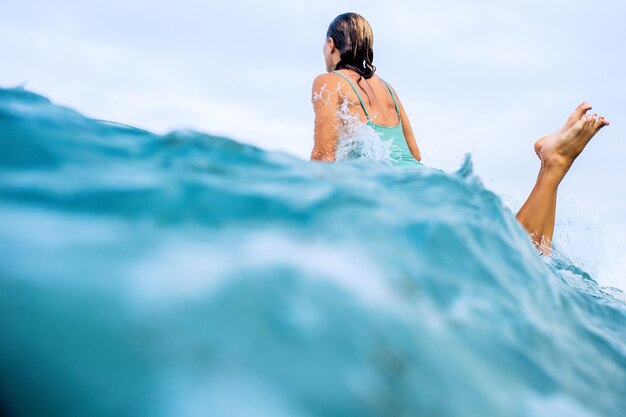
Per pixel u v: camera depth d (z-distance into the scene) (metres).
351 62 2.56
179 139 1.24
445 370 0.71
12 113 1.11
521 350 0.89
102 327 0.59
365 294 0.75
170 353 0.57
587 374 0.95
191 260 0.70
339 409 0.57
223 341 0.60
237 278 0.68
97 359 0.56
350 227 0.92
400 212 1.05
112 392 0.54
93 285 0.63
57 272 0.64
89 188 0.86
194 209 0.85
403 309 0.77
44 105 1.26
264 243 0.79
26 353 0.58
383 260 0.86
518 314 0.99
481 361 0.79
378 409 0.60
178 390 0.54
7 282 0.62
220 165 1.12
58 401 0.54
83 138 1.09
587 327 1.22
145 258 0.69
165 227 0.78
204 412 0.52
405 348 0.70
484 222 1.22
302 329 0.65
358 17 2.58
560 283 1.44
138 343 0.58
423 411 0.63
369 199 1.07
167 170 1.00
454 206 1.20
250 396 0.55
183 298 0.63
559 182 2.35
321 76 2.49
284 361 0.60
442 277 0.93
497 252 1.17
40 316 0.60
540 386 0.83
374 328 0.70
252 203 0.91
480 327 0.87
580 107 2.37
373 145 2.39
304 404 0.56
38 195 0.81
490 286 1.01
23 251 0.67
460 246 1.05
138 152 1.09
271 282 0.69
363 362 0.64
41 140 1.00
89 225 0.75
